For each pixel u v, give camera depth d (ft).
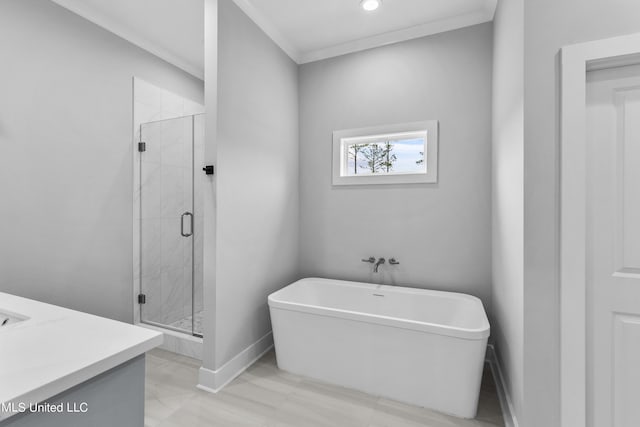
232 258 6.84
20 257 6.47
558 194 4.22
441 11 7.50
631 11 3.88
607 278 4.19
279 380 6.72
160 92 9.38
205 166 6.45
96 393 2.40
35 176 6.68
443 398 5.71
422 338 5.81
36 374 2.09
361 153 9.32
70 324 3.07
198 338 7.80
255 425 5.31
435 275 8.10
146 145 8.86
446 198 7.98
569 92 4.07
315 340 6.73
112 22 7.99
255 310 7.66
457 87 7.86
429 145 8.09
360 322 6.29
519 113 4.59
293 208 9.40
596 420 4.24
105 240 8.02
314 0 7.08
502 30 6.01
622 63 4.03
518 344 4.75
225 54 6.58
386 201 8.63
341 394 6.24
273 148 8.38
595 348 4.24
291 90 9.29
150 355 7.75
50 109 6.89
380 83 8.68
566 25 4.13
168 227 8.68
